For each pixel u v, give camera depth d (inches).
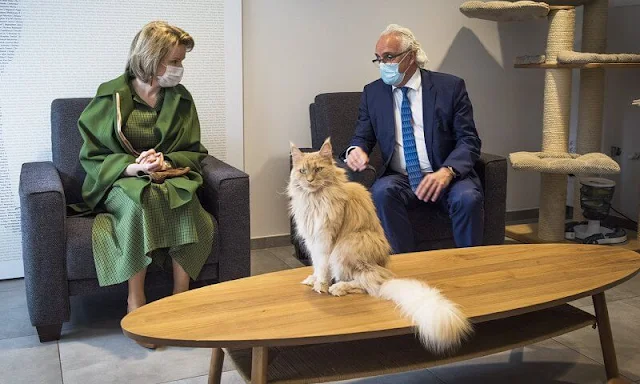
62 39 112.5
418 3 140.2
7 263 115.3
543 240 136.0
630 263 76.5
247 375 62.7
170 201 90.8
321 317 61.1
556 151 133.6
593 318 75.6
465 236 103.7
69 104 107.3
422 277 71.6
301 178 66.9
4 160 112.7
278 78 130.9
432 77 109.7
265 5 127.1
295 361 64.9
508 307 63.1
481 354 67.2
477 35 146.7
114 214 95.3
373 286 66.5
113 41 115.8
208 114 125.1
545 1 136.3
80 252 89.3
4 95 110.7
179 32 101.0
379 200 103.7
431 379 82.4
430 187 101.5
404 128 109.4
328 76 135.2
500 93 151.7
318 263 67.8
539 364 86.0
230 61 124.6
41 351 88.7
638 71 144.6
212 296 66.4
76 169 105.6
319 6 131.6
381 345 68.2
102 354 88.0
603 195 131.6
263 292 67.5
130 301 92.5
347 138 123.3
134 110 101.8
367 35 137.0
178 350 89.7
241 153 129.3
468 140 107.9
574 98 159.0
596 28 136.1
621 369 84.0
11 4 108.3
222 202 96.5
